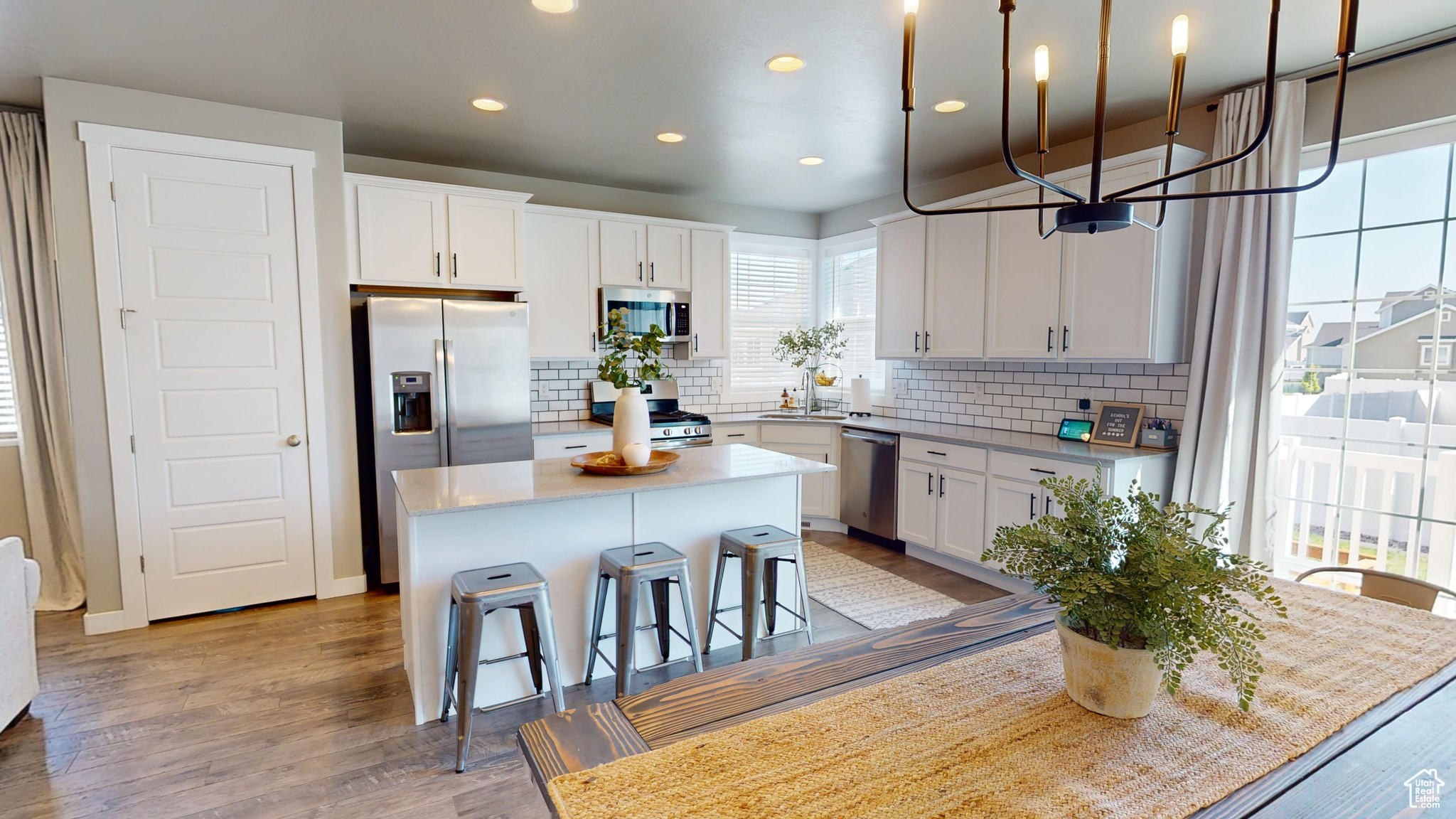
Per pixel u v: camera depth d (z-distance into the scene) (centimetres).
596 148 407
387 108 341
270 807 202
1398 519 284
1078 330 362
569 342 469
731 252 566
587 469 279
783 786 97
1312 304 306
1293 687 126
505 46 271
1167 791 96
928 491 427
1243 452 312
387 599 373
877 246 490
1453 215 264
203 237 335
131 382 324
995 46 268
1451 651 142
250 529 354
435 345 385
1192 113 335
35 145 336
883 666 137
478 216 415
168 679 279
